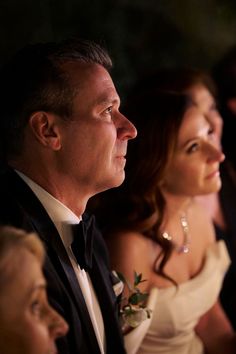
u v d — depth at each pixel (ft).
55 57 7.30
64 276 7.10
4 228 5.41
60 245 7.21
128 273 10.18
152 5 19.75
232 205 13.99
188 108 10.28
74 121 7.26
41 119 7.22
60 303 6.94
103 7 18.74
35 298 5.29
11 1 16.99
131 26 19.36
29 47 7.49
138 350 10.41
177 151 10.28
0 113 7.39
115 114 7.63
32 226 6.98
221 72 14.99
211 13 21.54
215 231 13.34
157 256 10.61
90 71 7.38
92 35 18.38
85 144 7.30
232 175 14.24
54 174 7.37
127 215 10.46
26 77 7.25
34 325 5.23
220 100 14.82
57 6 17.83
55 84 7.20
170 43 20.07
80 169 7.37
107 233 10.51
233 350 11.71
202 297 10.97
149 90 10.69
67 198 7.51
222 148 14.49
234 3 22.29
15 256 5.22
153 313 10.36
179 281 10.95
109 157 7.43
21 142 7.33
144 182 10.39
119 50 18.65
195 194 10.57
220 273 11.63
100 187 7.57
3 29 16.87
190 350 11.07
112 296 8.09
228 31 21.70
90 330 7.20
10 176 7.34
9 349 5.21
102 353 7.45
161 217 10.49
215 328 11.79
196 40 20.74
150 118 10.30
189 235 11.20
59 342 6.75
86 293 7.49
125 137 7.63
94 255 7.99
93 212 10.89
